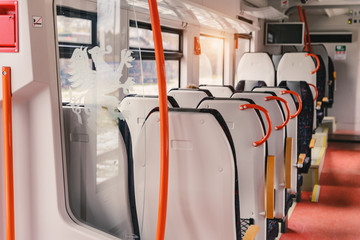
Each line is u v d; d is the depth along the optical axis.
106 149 1.69
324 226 4.33
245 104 2.60
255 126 2.65
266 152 3.13
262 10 6.89
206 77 6.35
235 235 1.88
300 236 4.07
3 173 1.64
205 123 1.81
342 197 5.29
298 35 8.91
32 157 1.62
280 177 3.49
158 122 1.85
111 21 1.62
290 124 4.01
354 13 10.13
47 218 1.65
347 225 4.36
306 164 4.88
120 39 1.62
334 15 10.27
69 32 1.61
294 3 9.10
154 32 1.51
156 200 1.93
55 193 1.63
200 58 6.03
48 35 1.55
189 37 5.35
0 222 1.68
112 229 1.74
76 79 1.64
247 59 7.04
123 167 1.70
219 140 1.80
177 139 1.85
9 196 1.55
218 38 6.63
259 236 2.87
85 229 1.65
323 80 7.68
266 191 3.14
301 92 5.03
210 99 2.72
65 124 1.69
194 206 1.89
